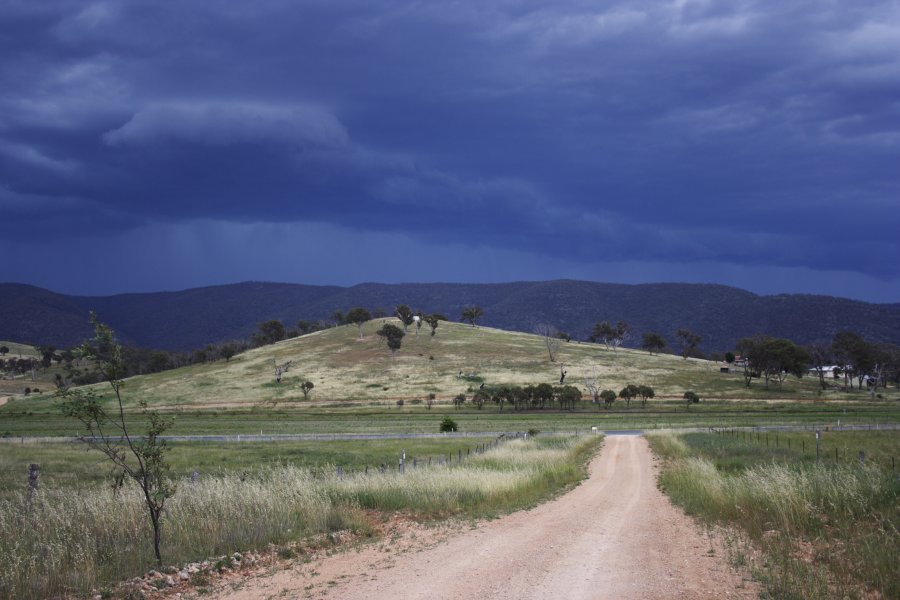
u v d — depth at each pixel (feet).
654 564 35.88
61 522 39.52
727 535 44.45
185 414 329.31
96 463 112.16
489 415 322.14
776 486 50.01
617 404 379.76
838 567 32.71
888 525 39.68
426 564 36.01
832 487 47.34
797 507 45.24
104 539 39.22
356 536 45.93
